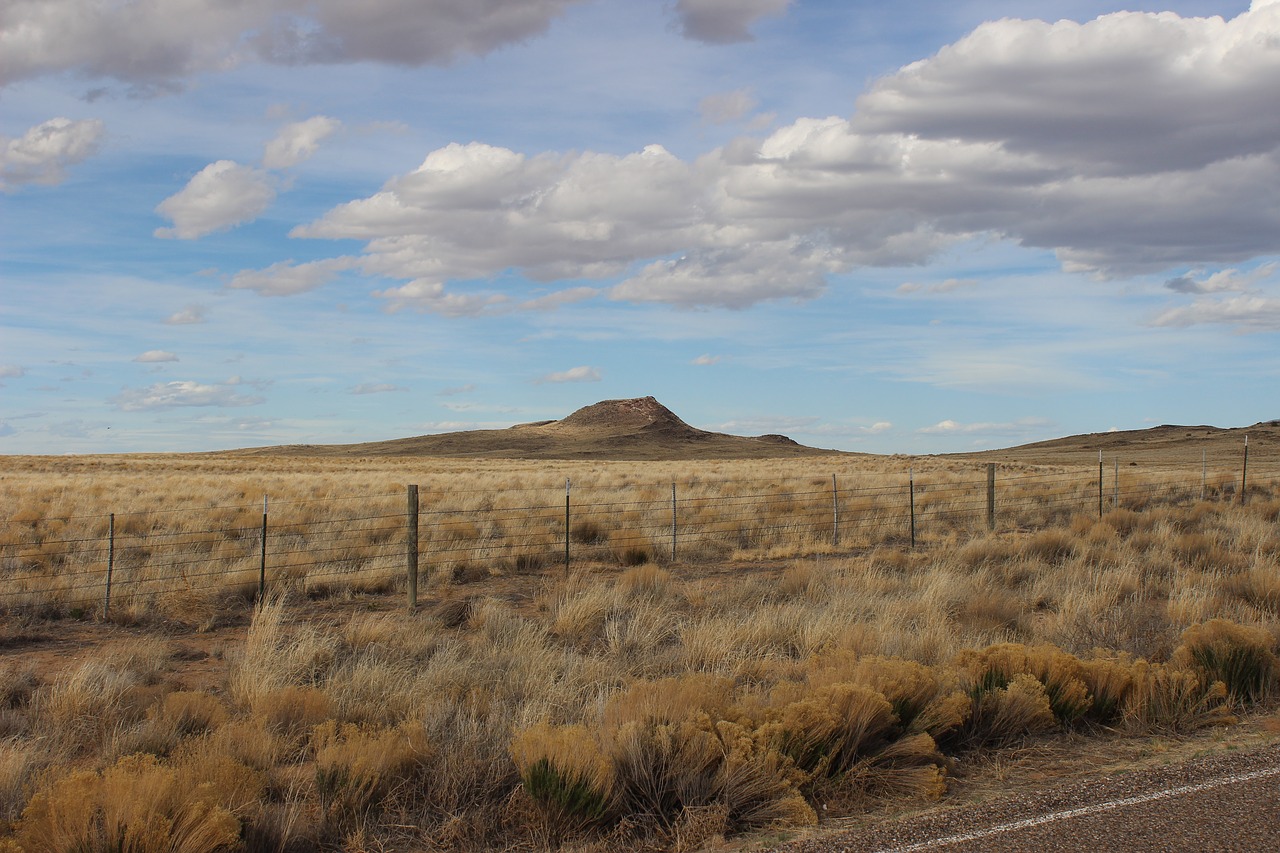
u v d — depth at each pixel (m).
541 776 5.66
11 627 12.48
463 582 16.50
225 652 10.88
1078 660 7.88
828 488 37.94
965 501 30.36
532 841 5.44
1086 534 20.47
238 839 5.09
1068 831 4.95
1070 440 165.38
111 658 10.13
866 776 6.11
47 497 33.16
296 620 13.16
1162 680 7.59
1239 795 5.44
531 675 8.74
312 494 35.53
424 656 10.49
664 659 9.76
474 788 6.00
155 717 7.54
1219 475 44.12
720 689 7.37
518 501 31.41
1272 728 7.11
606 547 20.33
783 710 6.50
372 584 15.55
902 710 7.04
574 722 7.29
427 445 184.62
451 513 25.25
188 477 50.28
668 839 5.36
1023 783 6.02
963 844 4.84
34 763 6.55
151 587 14.73
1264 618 10.77
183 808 5.12
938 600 12.19
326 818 5.66
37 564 17.73
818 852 4.90
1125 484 37.72
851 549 20.59
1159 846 4.68
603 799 5.61
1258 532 19.58
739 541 21.44
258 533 21.55
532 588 15.68
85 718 7.93
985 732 7.07
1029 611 12.56
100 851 4.87
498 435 196.38
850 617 10.88
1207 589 12.88
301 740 7.34
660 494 34.47
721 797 5.75
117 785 5.14
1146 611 11.64
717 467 75.12
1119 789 5.65
